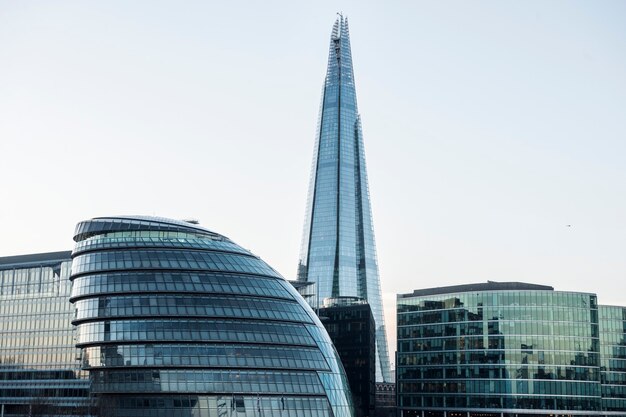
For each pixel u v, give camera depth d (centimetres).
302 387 17275
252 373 16950
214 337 17000
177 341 16800
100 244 18325
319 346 18262
